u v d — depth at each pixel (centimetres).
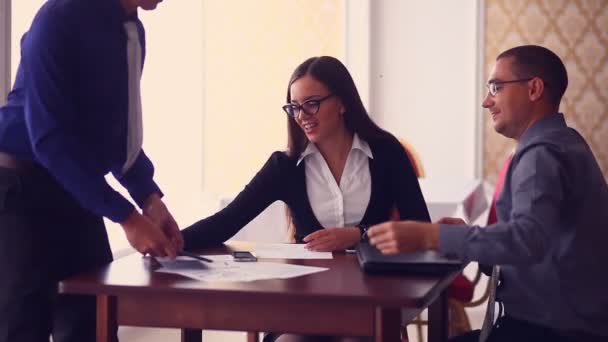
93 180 189
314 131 237
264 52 642
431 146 626
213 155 653
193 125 652
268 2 640
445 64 621
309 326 153
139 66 221
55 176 191
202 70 648
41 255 196
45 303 200
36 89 190
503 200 183
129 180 228
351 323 151
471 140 618
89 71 203
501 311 189
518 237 162
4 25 278
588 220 177
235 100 648
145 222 191
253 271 176
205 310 158
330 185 243
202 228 224
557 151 173
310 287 157
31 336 197
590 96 604
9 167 193
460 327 358
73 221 205
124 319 163
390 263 173
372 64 631
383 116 633
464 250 166
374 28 629
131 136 220
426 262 173
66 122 195
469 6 615
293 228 262
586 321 177
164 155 647
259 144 647
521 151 178
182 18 647
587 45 603
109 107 210
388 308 148
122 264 185
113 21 208
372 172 244
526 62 190
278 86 641
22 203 192
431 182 429
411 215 241
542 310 180
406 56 626
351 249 216
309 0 635
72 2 198
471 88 617
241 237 357
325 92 236
